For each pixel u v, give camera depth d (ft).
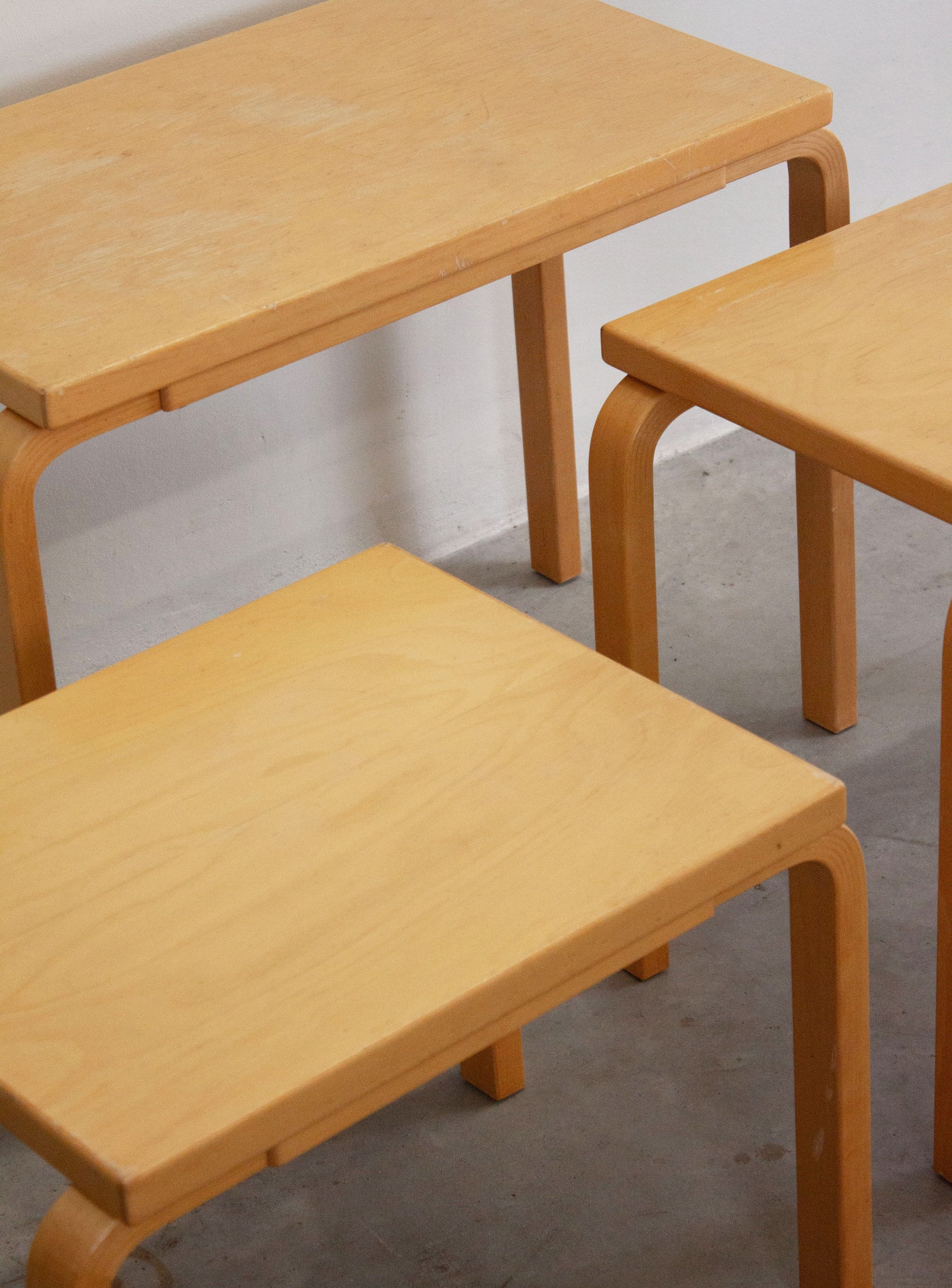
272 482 6.16
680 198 4.43
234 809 2.92
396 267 3.95
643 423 4.00
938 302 4.05
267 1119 2.37
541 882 2.72
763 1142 4.33
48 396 3.54
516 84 4.75
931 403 3.65
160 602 6.11
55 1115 2.36
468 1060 4.53
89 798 2.97
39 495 5.58
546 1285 4.00
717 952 4.93
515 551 6.82
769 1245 4.06
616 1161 4.32
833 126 7.08
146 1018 2.52
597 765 2.96
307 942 2.64
